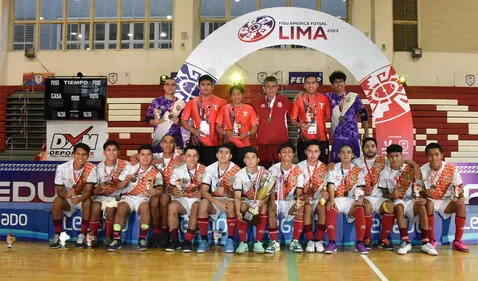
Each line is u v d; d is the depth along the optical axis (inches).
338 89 249.6
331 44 275.7
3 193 278.1
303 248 221.0
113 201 214.8
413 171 224.7
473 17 518.9
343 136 247.0
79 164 223.3
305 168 225.1
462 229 219.0
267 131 249.3
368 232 219.3
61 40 523.2
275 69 509.0
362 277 162.6
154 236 221.1
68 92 373.7
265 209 212.4
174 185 221.5
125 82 511.2
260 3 521.0
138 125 470.6
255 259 194.7
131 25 521.0
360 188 221.8
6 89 490.9
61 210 224.7
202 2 522.6
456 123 475.8
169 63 510.3
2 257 195.6
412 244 230.2
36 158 423.8
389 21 505.7
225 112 243.0
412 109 475.5
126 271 170.1
